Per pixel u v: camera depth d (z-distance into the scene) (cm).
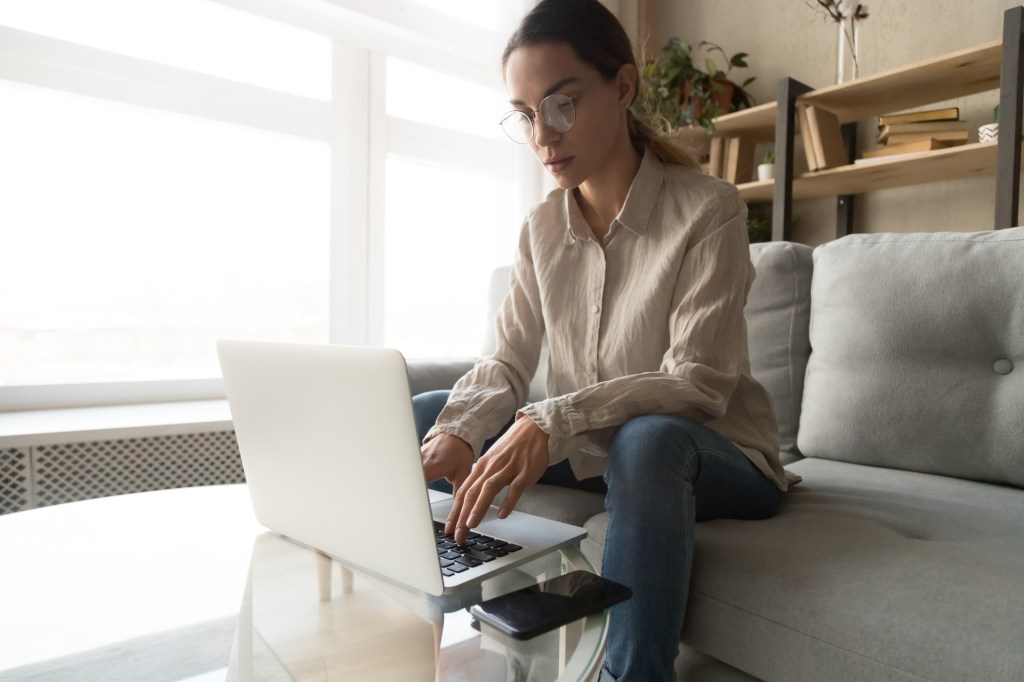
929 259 121
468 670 50
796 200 258
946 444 115
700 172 106
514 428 78
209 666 51
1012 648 57
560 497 108
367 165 233
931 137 199
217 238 207
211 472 170
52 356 183
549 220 116
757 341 145
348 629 56
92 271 187
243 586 66
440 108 258
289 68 220
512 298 118
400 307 248
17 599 64
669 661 70
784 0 264
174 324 201
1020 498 102
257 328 215
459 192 261
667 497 73
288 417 70
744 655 73
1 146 174
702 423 88
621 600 53
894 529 88
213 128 205
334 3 214
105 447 156
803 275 143
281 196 219
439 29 241
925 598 65
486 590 58
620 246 106
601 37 95
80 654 54
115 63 184
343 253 228
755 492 89
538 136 96
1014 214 175
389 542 62
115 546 79
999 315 112
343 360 60
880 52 236
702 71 253
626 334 101
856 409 125
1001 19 210
